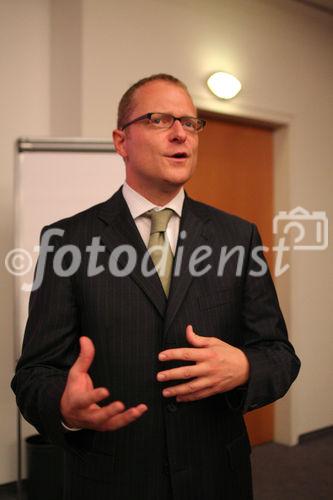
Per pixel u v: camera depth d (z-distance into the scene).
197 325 0.92
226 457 0.94
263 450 3.05
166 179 0.95
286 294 3.14
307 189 3.24
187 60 2.70
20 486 2.16
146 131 0.95
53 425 0.79
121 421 0.72
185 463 0.89
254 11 2.99
